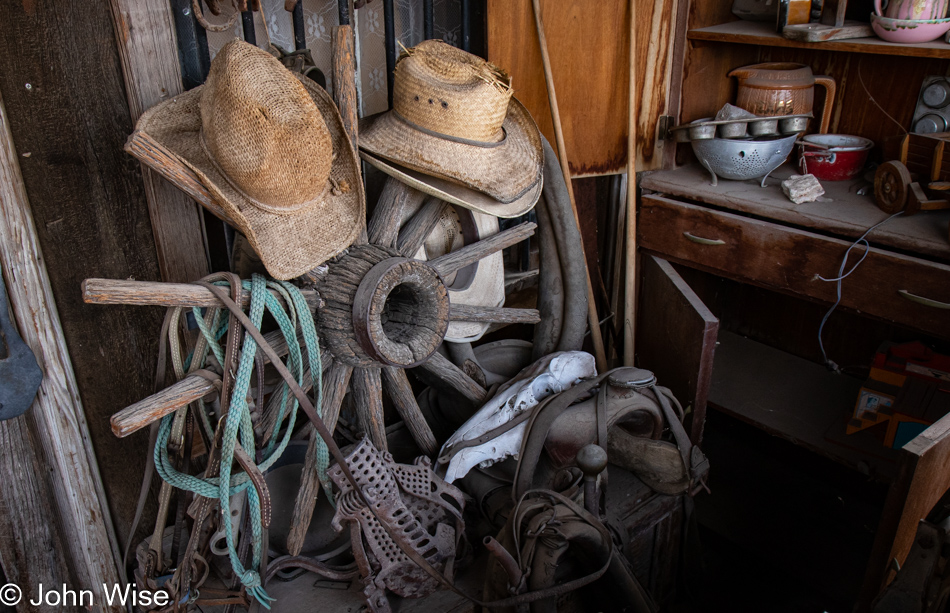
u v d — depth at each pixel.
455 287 1.67
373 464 1.36
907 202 1.75
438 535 1.42
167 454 1.26
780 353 2.51
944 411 1.88
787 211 1.86
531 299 2.21
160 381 1.26
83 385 1.41
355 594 1.44
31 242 1.25
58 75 1.23
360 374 1.52
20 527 1.41
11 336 1.25
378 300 1.32
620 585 1.46
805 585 1.98
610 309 2.30
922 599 1.10
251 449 1.24
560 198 1.73
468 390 1.72
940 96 1.90
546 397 1.61
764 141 1.92
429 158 1.39
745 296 2.60
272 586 1.46
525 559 1.32
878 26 1.79
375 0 1.82
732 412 2.18
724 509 2.24
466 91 1.39
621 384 1.58
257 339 1.17
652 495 1.72
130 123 1.32
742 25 2.09
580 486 1.51
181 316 1.48
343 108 1.37
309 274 1.35
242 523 1.39
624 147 2.10
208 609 1.42
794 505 2.26
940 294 1.60
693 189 2.06
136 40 1.26
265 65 1.13
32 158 1.24
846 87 2.15
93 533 1.46
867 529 2.16
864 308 1.75
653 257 2.04
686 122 2.21
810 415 2.14
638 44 1.99
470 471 1.67
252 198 1.20
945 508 1.27
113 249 1.37
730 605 1.91
